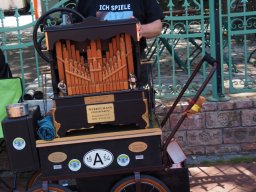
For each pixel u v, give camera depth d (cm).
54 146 340
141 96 336
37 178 389
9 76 434
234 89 520
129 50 334
